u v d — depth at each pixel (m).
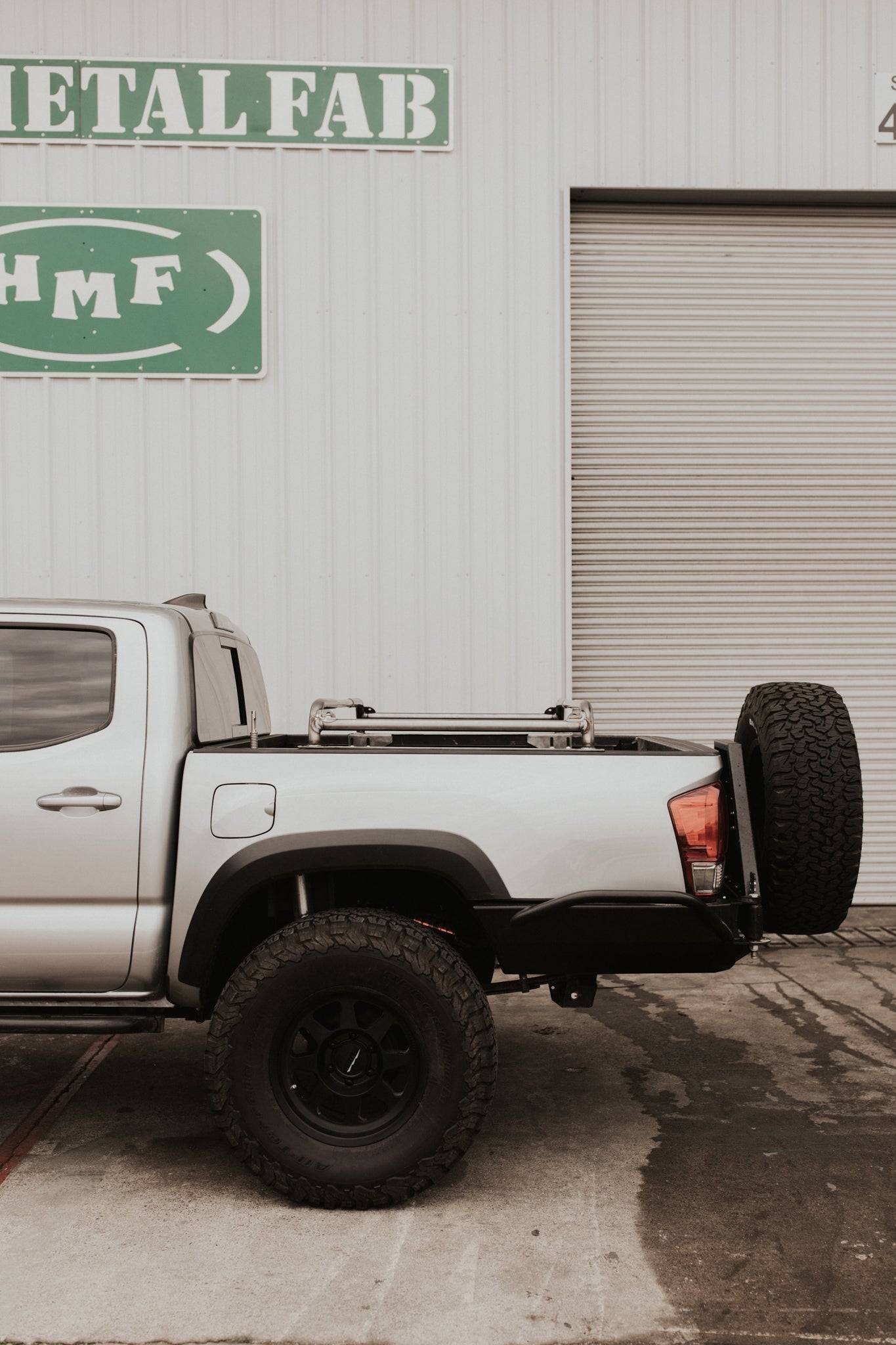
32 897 3.07
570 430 6.49
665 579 6.83
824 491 6.88
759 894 3.18
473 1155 3.33
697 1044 4.38
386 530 6.45
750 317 6.83
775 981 5.28
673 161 6.54
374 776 3.06
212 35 6.37
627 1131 3.51
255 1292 2.57
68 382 6.38
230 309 6.39
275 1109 2.95
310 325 6.43
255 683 4.46
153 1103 3.80
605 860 3.03
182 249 6.39
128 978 3.10
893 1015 4.74
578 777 3.06
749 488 6.86
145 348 6.39
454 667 6.46
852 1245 2.78
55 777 3.09
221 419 6.41
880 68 6.58
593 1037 4.47
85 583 6.41
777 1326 2.44
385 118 6.41
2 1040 4.49
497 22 6.44
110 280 6.37
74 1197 3.07
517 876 3.01
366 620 6.44
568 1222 2.90
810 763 3.24
